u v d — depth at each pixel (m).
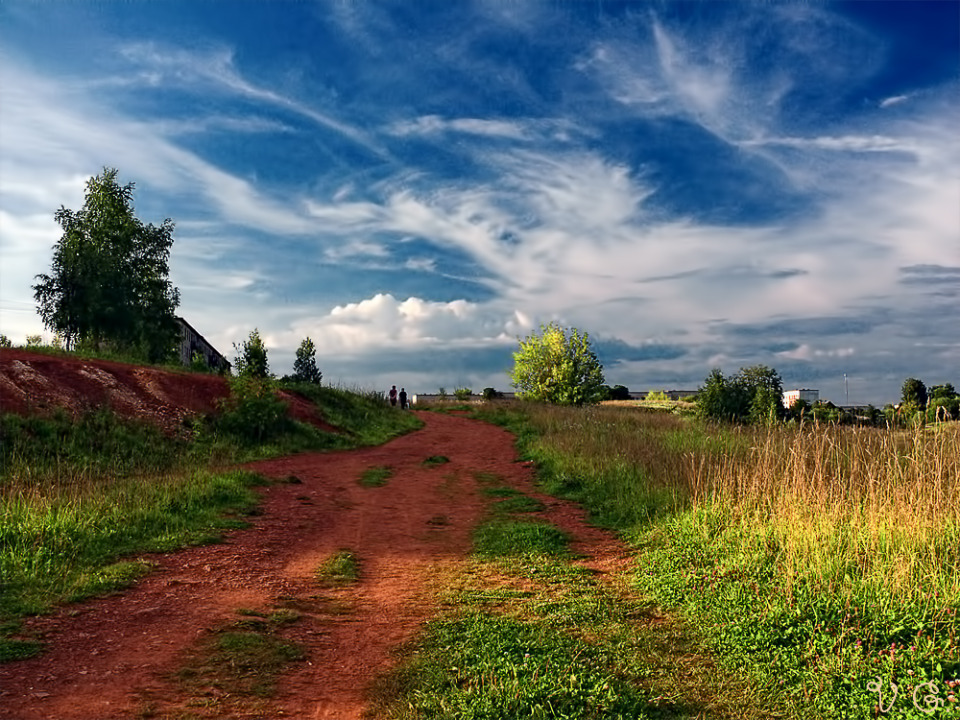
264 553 10.11
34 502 10.74
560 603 7.75
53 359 21.12
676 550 9.59
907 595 6.68
